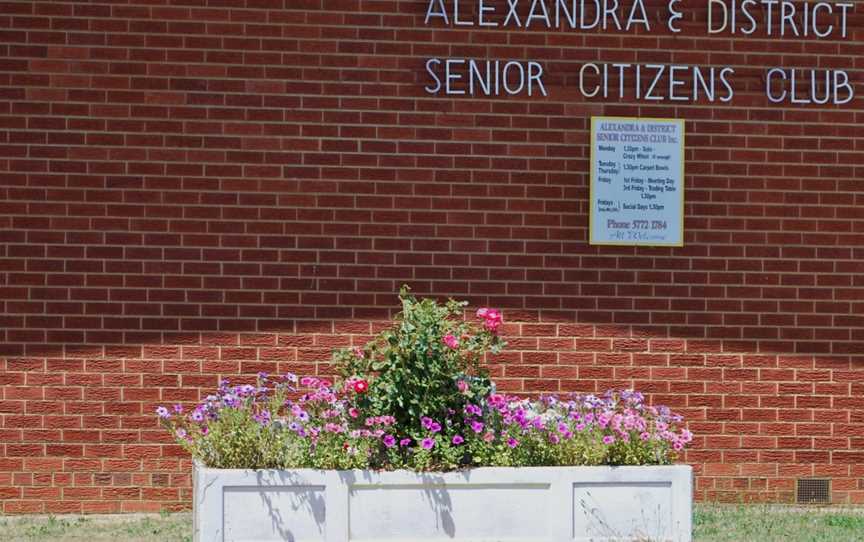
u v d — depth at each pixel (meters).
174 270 11.92
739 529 11.12
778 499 12.37
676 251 12.31
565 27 12.27
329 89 12.06
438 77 12.15
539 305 12.17
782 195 12.42
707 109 12.38
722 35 12.41
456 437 9.20
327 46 12.08
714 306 12.34
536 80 12.23
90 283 11.88
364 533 9.01
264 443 9.17
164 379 11.91
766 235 12.40
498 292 12.14
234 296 11.95
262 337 11.98
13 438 11.81
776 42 12.48
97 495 11.86
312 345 12.00
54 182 11.86
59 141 11.88
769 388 12.37
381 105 12.09
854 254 12.48
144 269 11.91
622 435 9.44
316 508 8.98
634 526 9.20
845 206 12.48
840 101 12.52
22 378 11.83
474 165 12.15
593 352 12.22
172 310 11.91
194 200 11.95
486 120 12.16
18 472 11.82
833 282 12.44
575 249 12.22
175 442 11.91
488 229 12.14
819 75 12.50
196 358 11.92
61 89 11.89
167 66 11.95
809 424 12.40
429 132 12.13
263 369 11.96
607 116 12.27
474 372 9.77
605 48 12.30
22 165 11.86
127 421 11.88
